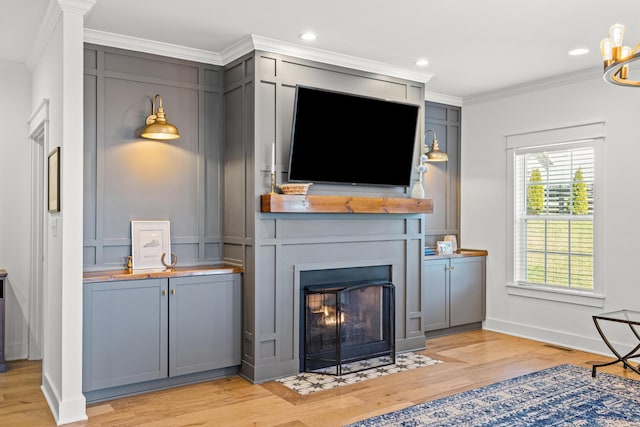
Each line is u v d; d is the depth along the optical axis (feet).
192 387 12.50
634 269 14.89
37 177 15.16
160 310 12.12
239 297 13.32
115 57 12.76
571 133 16.44
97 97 12.50
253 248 12.88
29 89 15.34
